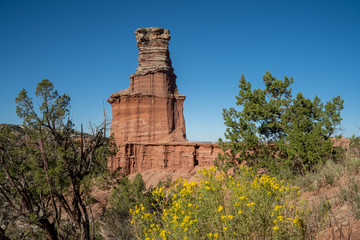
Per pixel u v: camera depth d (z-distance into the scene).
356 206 4.37
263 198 3.93
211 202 4.16
